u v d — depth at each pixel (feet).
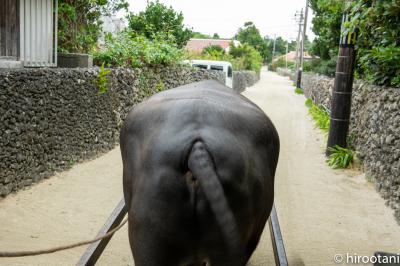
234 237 6.88
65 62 34.50
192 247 7.56
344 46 31.71
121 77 35.63
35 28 31.32
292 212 21.76
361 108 31.48
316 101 72.18
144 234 7.53
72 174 26.61
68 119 27.45
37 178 24.34
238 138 8.11
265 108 68.59
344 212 21.81
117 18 59.98
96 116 31.45
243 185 7.68
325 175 28.63
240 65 139.85
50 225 18.95
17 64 29.63
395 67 27.17
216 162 7.42
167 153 7.48
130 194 8.43
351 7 26.66
